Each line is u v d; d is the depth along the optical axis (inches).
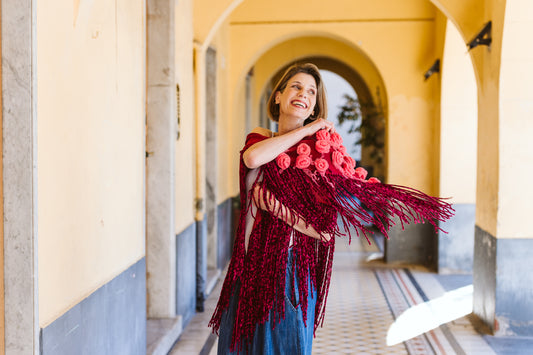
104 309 120.1
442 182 318.0
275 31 341.7
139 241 151.3
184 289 216.4
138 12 149.9
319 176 72.7
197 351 187.2
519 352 189.2
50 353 91.3
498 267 204.1
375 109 502.0
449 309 245.0
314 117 82.5
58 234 95.0
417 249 346.0
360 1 335.6
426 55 334.3
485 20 216.7
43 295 89.0
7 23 82.5
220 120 319.3
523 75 197.6
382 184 73.7
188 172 224.7
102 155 119.0
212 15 243.0
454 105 314.8
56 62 93.4
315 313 78.1
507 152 200.8
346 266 343.9
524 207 201.5
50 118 91.1
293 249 74.2
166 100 188.5
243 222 75.9
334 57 479.8
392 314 239.0
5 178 83.7
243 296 73.9
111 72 125.6
